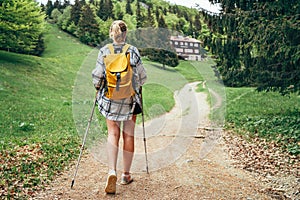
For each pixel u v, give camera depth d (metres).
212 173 5.82
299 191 5.12
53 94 21.09
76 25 45.78
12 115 13.06
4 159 6.30
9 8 26.59
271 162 6.79
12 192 4.68
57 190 4.83
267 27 10.29
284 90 11.92
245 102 16.17
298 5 9.91
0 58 25.47
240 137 9.44
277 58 10.82
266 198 4.76
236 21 11.23
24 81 21.92
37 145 7.71
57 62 30.61
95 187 4.91
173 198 4.54
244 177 5.78
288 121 10.77
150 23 31.47
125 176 5.00
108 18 41.50
